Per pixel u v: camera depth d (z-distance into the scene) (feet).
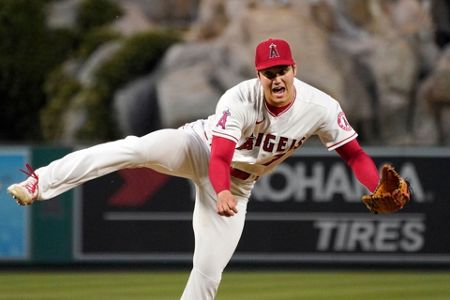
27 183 55.93
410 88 166.20
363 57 166.71
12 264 125.29
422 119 165.17
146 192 123.54
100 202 124.16
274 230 122.93
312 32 165.78
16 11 186.29
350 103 163.22
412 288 106.01
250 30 166.40
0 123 184.55
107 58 176.45
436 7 175.73
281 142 59.11
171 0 193.57
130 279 115.65
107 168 57.52
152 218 123.54
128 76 174.91
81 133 171.63
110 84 173.99
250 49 164.96
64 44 187.42
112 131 171.83
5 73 183.93
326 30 169.17
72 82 178.40
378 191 53.88
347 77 164.45
